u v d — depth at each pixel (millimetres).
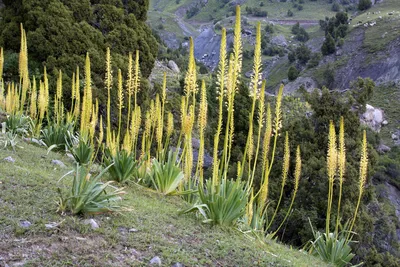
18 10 14906
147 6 17594
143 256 4098
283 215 11805
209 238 4875
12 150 7375
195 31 136000
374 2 90688
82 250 3936
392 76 58750
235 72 4980
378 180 24094
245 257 4582
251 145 5590
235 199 5336
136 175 7266
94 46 14289
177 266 4031
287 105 17703
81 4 14953
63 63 13188
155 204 6016
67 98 12516
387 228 13820
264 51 88438
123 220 4844
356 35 72438
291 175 13258
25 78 8664
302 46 75375
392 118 47344
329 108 14312
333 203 12016
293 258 5312
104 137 11977
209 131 17078
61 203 4609
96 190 4805
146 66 16375
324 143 13945
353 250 11531
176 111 14508
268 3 133500
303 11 122000
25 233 4008
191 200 6883
